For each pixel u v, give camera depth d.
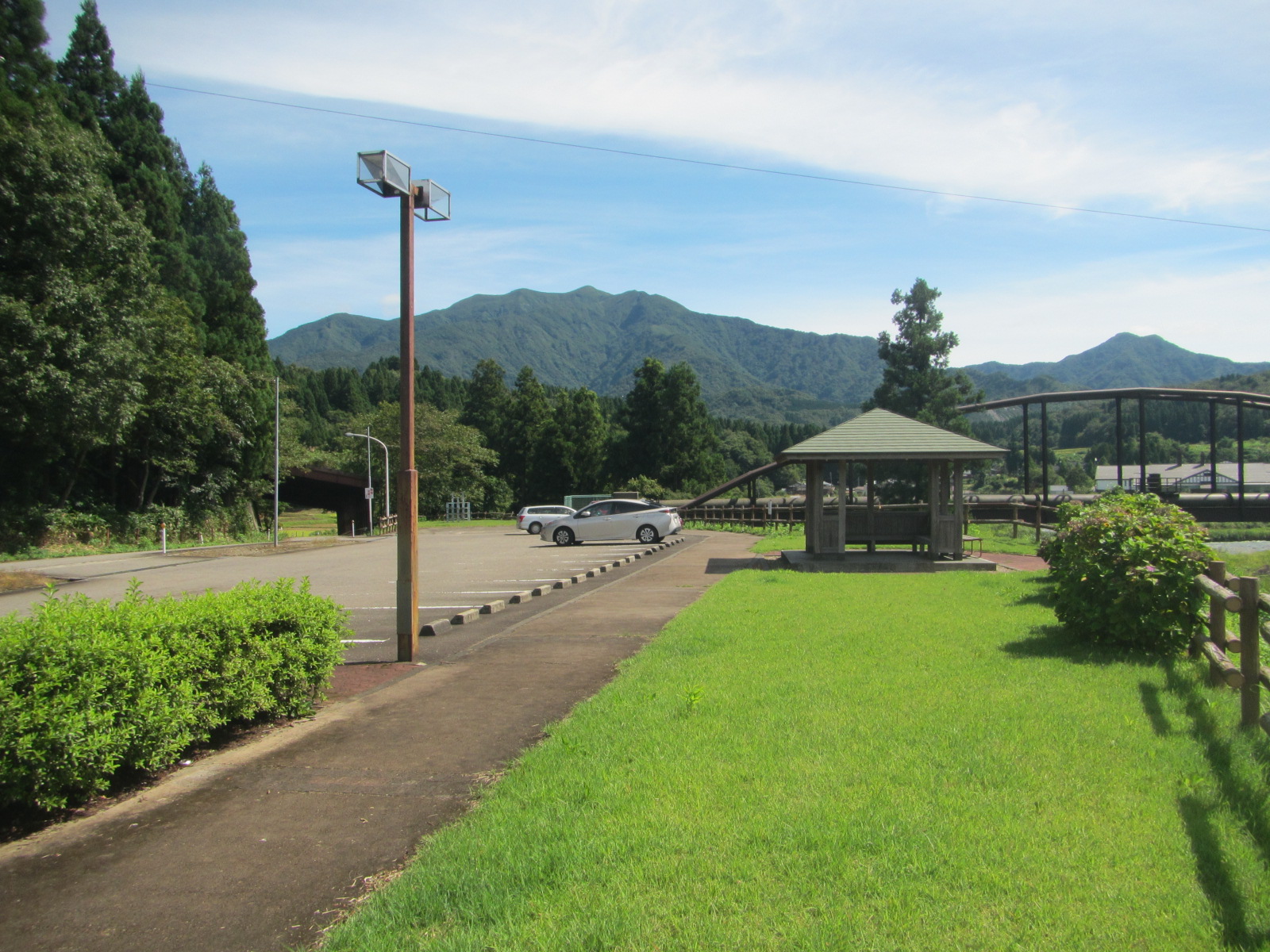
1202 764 4.74
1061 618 8.46
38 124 28.73
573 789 4.53
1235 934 2.97
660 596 13.53
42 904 3.62
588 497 59.44
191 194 46.94
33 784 4.38
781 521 37.44
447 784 4.98
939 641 8.50
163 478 40.41
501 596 14.75
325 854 4.06
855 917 3.14
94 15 40.03
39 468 32.69
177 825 4.48
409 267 9.11
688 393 78.38
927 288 39.59
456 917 3.29
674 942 3.01
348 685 7.82
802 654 7.95
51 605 5.11
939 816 4.03
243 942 3.27
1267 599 5.33
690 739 5.32
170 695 5.27
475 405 97.00
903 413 39.25
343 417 113.12
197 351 40.88
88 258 29.27
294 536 47.25
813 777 4.58
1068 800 4.23
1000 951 2.92
